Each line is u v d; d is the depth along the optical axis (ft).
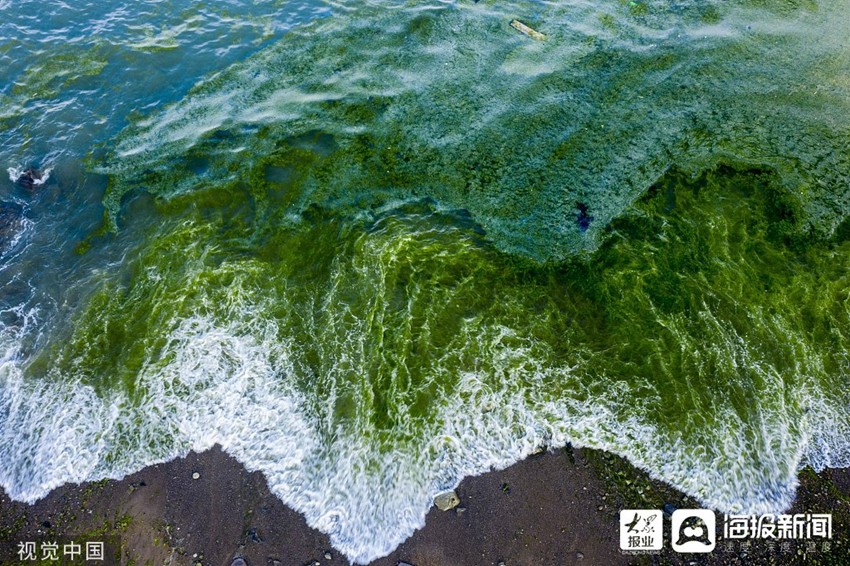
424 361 33.76
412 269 38.27
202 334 35.60
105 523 29.12
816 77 52.06
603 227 40.75
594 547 27.89
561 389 32.71
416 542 28.30
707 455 30.22
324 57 56.95
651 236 39.78
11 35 59.00
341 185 44.62
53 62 56.13
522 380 33.09
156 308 36.91
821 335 34.50
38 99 52.54
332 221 41.81
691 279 36.91
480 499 29.43
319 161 46.50
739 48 55.88
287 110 51.37
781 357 33.50
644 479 29.86
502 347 34.37
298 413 32.45
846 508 28.66
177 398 33.14
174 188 44.73
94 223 42.91
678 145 46.42
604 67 54.44
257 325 35.96
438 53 56.90
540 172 44.91
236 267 38.96
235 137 48.91
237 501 29.71
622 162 45.32
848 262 37.63
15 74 54.90
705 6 61.93
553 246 39.75
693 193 42.57
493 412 32.01
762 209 41.16
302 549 28.17
